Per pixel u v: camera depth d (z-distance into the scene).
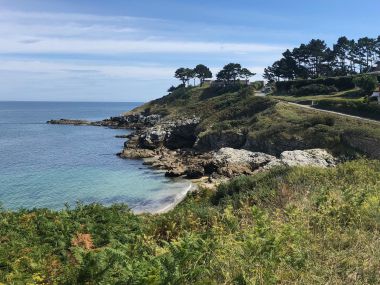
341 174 16.55
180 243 7.04
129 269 6.08
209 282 5.90
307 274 6.22
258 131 61.69
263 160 49.56
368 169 16.98
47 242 14.61
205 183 43.41
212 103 96.69
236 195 17.34
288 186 14.66
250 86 114.38
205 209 14.62
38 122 149.12
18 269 10.77
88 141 86.56
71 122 135.62
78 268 7.08
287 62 125.69
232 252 6.87
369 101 68.94
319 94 90.50
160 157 62.22
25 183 43.91
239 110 79.00
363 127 53.06
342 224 8.98
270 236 7.20
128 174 50.22
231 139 65.19
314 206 10.42
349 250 7.26
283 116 64.88
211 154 60.38
